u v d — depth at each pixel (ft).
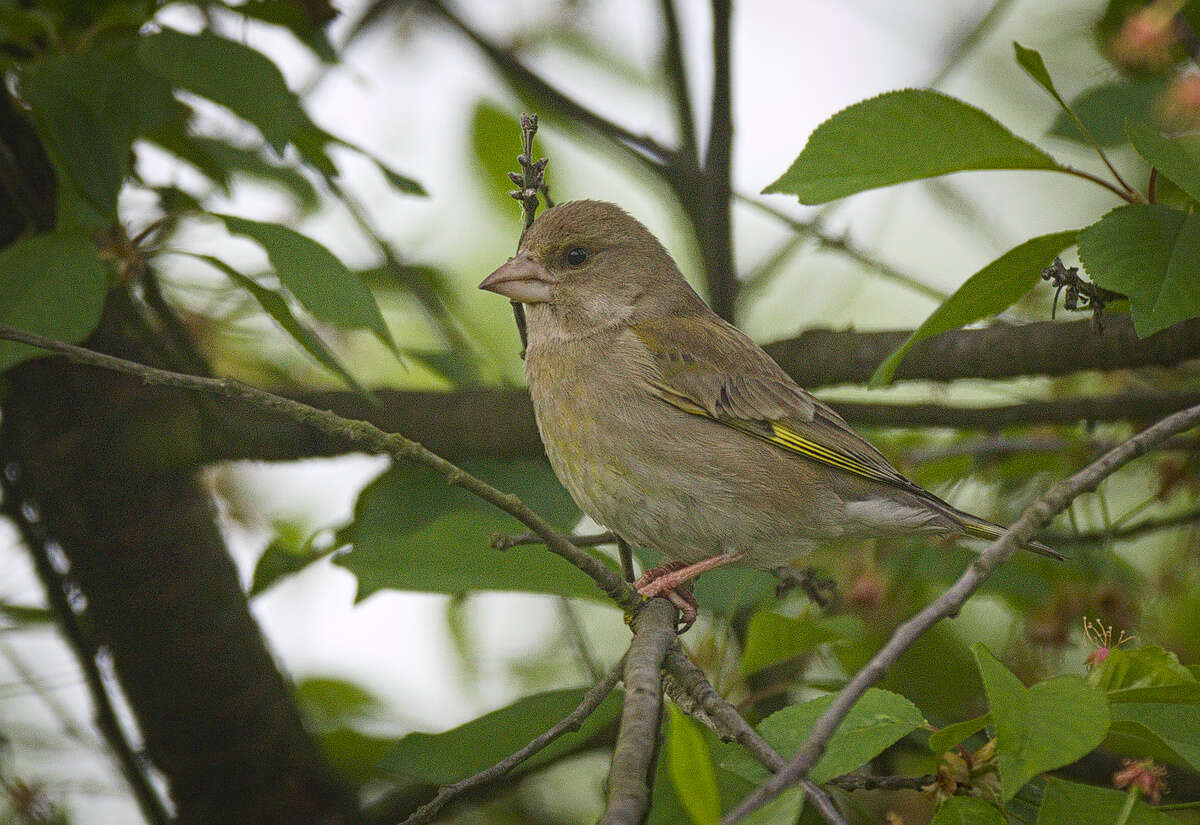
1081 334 29.91
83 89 28.63
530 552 27.86
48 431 35.70
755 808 15.76
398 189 32.01
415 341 44.91
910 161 23.71
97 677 33.40
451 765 26.96
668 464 31.53
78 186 27.81
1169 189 25.98
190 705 37.27
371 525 32.60
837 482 32.17
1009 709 18.72
